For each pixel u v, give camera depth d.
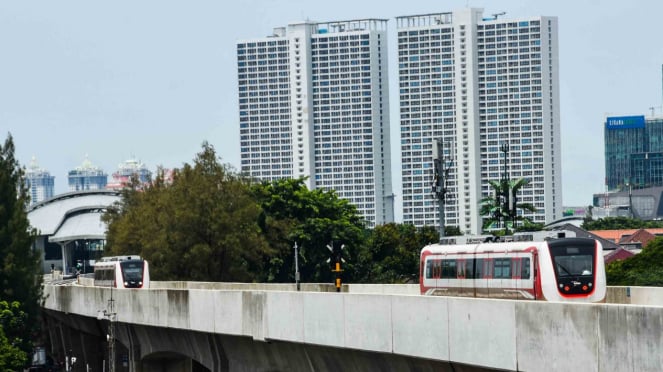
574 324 45.62
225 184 188.88
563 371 46.41
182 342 105.62
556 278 74.31
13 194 165.88
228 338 89.56
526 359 48.94
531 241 78.00
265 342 78.50
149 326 112.12
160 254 185.62
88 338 182.75
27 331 157.25
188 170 191.62
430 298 57.06
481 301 52.50
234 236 184.38
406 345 59.53
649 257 156.38
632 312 42.31
